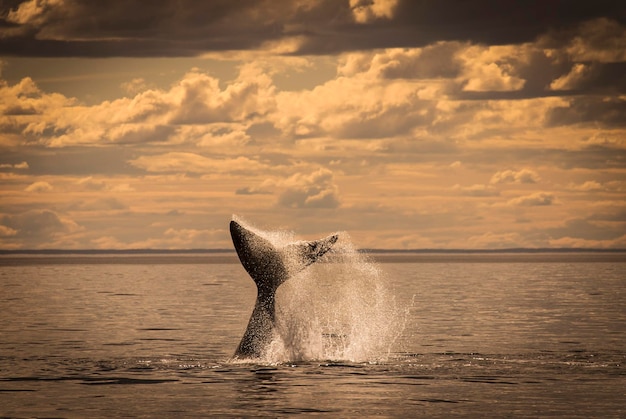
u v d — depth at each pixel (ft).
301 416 127.44
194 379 156.25
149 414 128.57
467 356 185.26
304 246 171.63
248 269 172.55
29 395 142.10
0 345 208.23
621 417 126.62
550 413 129.08
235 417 126.72
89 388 147.95
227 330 243.40
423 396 140.97
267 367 168.25
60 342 214.48
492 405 134.41
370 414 128.57
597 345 205.57
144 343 211.82
